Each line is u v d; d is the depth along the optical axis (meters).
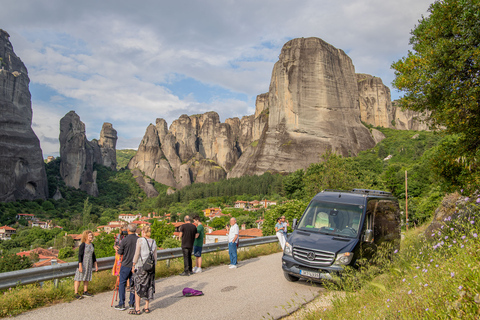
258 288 9.02
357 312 5.20
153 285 7.33
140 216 152.12
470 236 5.31
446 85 9.76
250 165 175.38
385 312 4.56
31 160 141.75
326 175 31.36
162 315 7.00
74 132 193.62
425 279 4.66
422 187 58.66
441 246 5.55
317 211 10.06
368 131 168.62
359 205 9.69
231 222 12.50
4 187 128.50
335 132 156.38
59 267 8.63
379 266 8.31
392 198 11.65
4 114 133.62
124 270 7.59
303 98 159.75
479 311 3.41
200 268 11.71
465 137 10.82
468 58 9.27
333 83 162.38
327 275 8.23
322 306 6.91
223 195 170.25
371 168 110.31
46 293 8.12
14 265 40.44
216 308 7.36
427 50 9.98
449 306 3.66
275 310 7.10
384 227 10.14
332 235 9.11
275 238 18.70
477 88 8.95
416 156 124.62
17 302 7.33
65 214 139.62
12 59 151.38
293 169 154.88
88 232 8.67
